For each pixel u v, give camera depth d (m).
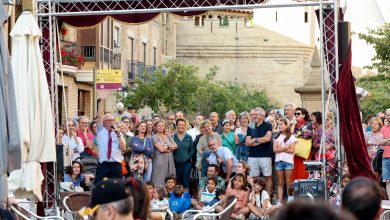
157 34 59.84
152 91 46.41
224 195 17.31
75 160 18.72
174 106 46.94
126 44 50.22
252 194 17.22
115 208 7.23
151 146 18.64
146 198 7.92
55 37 17.56
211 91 59.88
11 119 12.27
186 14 17.67
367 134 20.03
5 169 11.90
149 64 57.28
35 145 14.93
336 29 16.61
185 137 19.19
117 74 29.56
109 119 17.53
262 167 18.83
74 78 38.81
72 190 17.70
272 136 19.14
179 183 19.12
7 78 12.14
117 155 17.59
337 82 16.50
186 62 78.94
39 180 15.02
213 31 78.81
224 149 18.78
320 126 18.75
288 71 79.38
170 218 14.95
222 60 78.94
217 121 21.36
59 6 17.58
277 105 79.12
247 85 79.06
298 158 18.75
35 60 15.28
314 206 4.14
